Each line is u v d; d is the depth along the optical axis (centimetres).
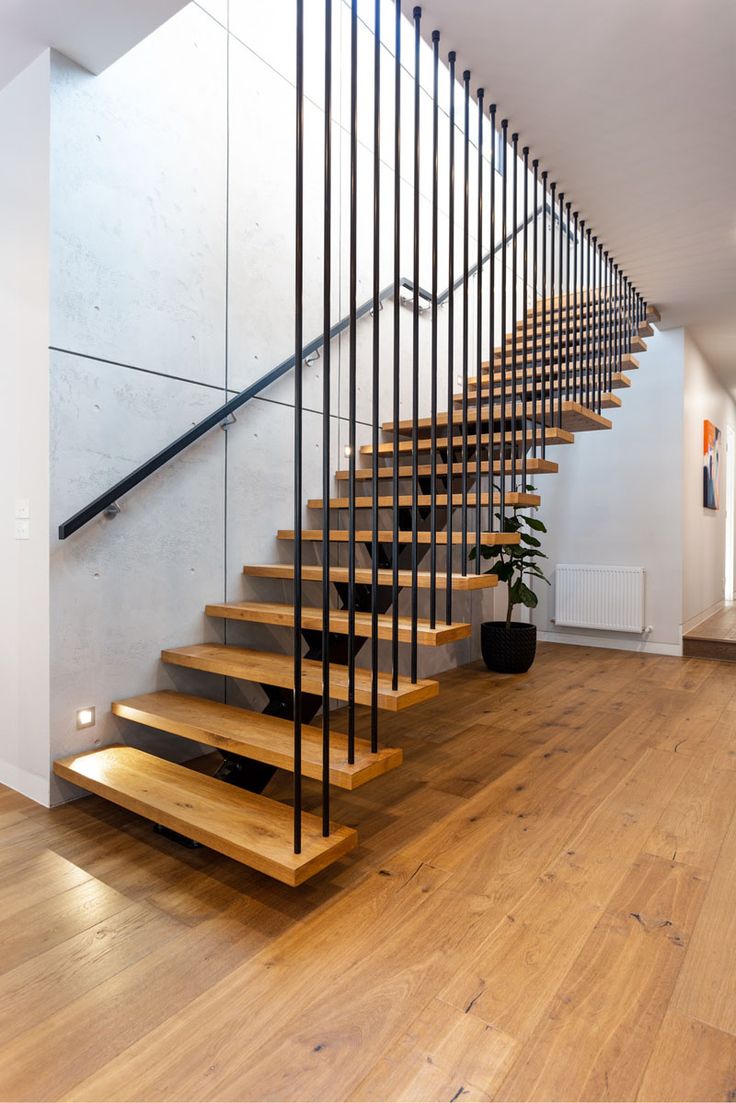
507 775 273
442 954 157
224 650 282
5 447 258
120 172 264
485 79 250
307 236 367
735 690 420
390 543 338
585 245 386
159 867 199
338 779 183
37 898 181
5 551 259
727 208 344
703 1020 136
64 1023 135
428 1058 126
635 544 562
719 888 187
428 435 430
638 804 244
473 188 554
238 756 238
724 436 752
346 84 407
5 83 255
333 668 244
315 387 368
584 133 283
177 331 288
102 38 231
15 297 252
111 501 247
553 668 489
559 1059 126
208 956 157
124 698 266
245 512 322
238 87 321
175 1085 120
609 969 152
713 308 495
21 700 254
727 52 232
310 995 143
